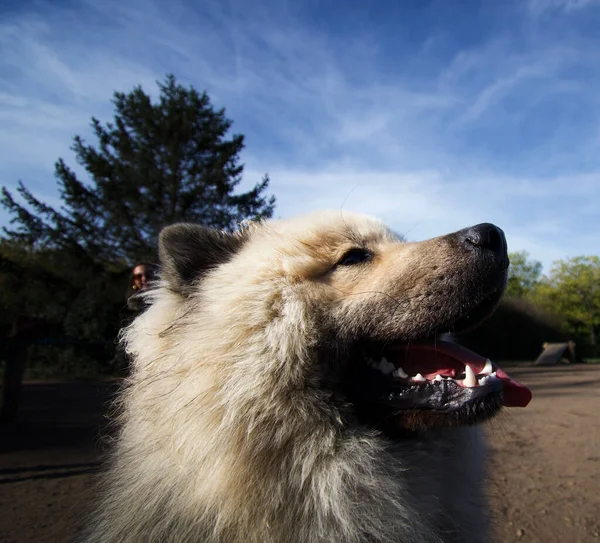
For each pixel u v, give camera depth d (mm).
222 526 235
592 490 611
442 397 257
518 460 747
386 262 299
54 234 2559
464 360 297
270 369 258
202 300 291
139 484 260
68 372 2383
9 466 758
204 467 243
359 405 281
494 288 293
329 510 238
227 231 347
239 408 247
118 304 2498
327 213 332
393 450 264
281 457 245
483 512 292
